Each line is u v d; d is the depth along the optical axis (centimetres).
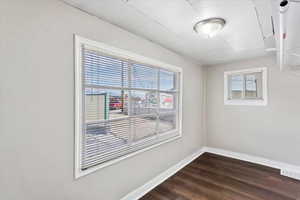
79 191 149
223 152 359
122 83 190
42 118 125
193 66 339
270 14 147
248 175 265
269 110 299
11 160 110
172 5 141
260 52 276
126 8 146
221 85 359
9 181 109
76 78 145
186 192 219
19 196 114
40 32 123
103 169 170
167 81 271
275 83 292
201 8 145
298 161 271
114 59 181
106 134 174
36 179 122
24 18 115
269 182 243
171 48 257
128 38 193
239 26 179
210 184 238
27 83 117
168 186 234
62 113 137
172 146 276
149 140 231
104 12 153
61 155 137
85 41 151
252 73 321
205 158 342
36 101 122
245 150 329
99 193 166
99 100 167
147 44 220
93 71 160
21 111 114
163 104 263
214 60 330
